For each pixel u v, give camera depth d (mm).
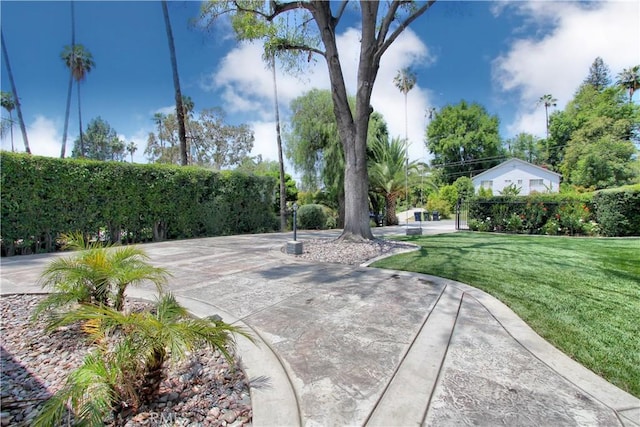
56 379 2064
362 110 7949
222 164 24922
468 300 3586
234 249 7980
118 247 3426
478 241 8734
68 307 2895
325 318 3057
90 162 8828
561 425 1584
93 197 8852
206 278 4730
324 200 18797
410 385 1927
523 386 1924
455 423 1597
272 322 2953
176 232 11031
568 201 10594
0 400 1824
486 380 1988
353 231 8195
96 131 41094
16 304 3588
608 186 23297
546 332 2695
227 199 12750
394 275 4836
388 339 2584
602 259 5777
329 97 16438
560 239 9070
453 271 4953
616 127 25453
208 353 2400
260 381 1971
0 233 7160
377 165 18562
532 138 37406
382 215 20547
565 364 2184
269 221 14641
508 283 4203
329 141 16453
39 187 7805
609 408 1719
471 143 33312
